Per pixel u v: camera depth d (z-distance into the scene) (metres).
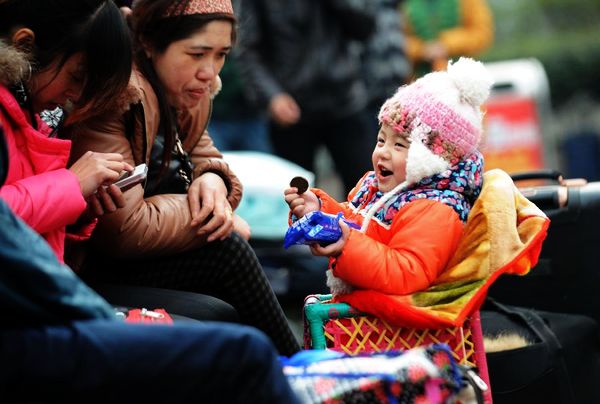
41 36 7.53
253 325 8.95
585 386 10.05
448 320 7.76
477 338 8.12
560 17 43.19
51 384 5.65
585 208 10.59
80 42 7.50
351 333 8.00
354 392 6.36
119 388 5.74
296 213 8.41
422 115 8.03
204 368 5.83
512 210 8.09
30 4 7.49
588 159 31.48
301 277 13.50
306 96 15.87
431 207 7.95
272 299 8.98
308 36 15.83
